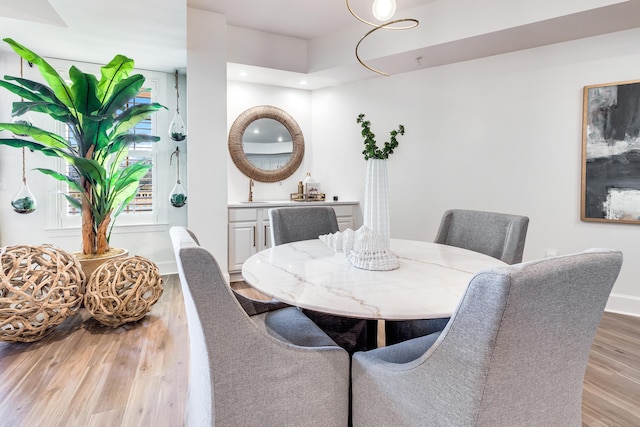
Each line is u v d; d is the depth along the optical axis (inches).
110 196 120.8
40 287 88.1
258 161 170.1
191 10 121.1
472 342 31.1
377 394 41.9
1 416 61.4
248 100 166.9
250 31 142.6
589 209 115.1
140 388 70.2
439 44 119.8
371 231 61.5
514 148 128.5
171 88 156.1
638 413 63.1
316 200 169.8
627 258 110.7
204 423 42.0
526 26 104.9
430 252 73.0
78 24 112.5
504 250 76.4
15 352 84.7
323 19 134.2
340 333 74.3
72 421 60.3
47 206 138.3
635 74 106.7
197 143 124.2
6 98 131.1
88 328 99.0
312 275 56.4
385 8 69.6
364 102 164.2
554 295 30.4
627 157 108.3
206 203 126.6
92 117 102.7
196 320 39.4
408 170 153.6
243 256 145.5
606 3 92.3
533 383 33.7
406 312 41.0
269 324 61.0
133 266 101.8
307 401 43.6
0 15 102.0
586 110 113.5
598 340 91.9
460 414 32.9
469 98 137.3
